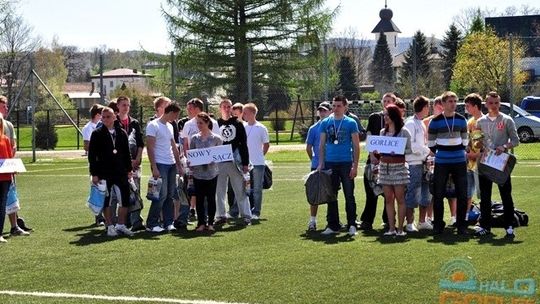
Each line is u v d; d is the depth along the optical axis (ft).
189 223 47.93
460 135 41.42
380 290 29.17
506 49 175.11
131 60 392.88
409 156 42.93
